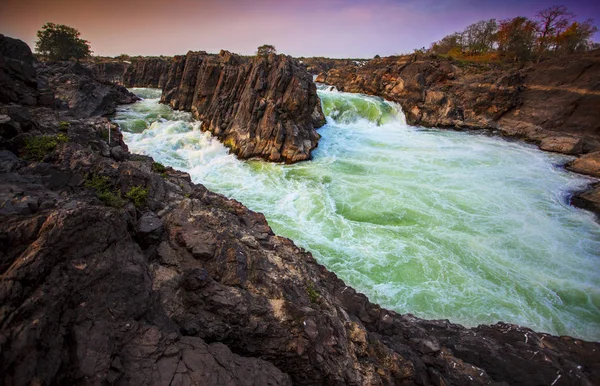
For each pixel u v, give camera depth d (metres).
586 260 15.37
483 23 73.56
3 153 8.83
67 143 10.09
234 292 7.14
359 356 7.83
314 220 18.20
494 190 22.61
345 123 41.56
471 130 38.59
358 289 13.20
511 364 9.17
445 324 11.02
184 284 6.94
